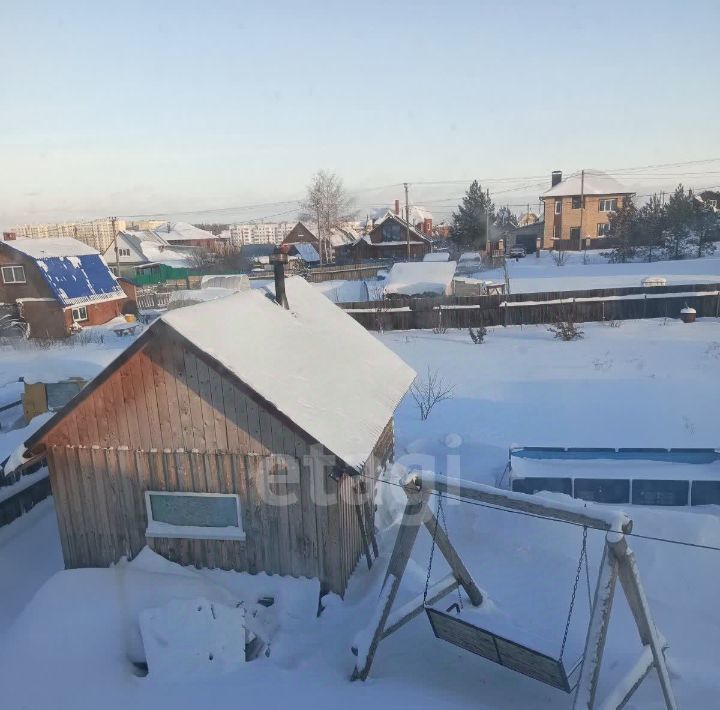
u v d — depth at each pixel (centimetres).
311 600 774
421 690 641
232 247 6881
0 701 637
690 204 5122
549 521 913
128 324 3350
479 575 850
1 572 930
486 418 1512
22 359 2523
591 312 2786
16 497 1091
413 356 2302
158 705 625
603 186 6216
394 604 773
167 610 697
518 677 665
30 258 3198
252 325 893
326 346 1021
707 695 609
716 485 992
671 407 1527
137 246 6025
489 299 2847
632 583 556
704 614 738
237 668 673
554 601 778
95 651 690
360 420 849
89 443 811
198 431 780
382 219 6212
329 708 609
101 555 847
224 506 802
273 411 726
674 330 2480
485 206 6425
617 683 589
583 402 1606
